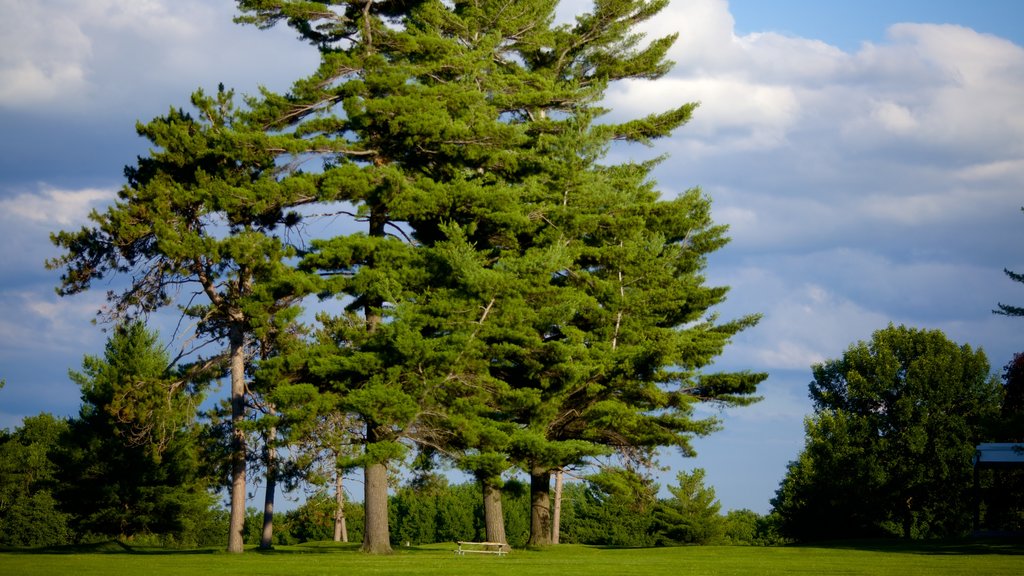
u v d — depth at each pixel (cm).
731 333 4344
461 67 3672
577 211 3719
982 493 5000
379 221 3534
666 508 7962
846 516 5334
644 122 4072
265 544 3806
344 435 3775
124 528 6512
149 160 3397
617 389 3800
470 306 3278
